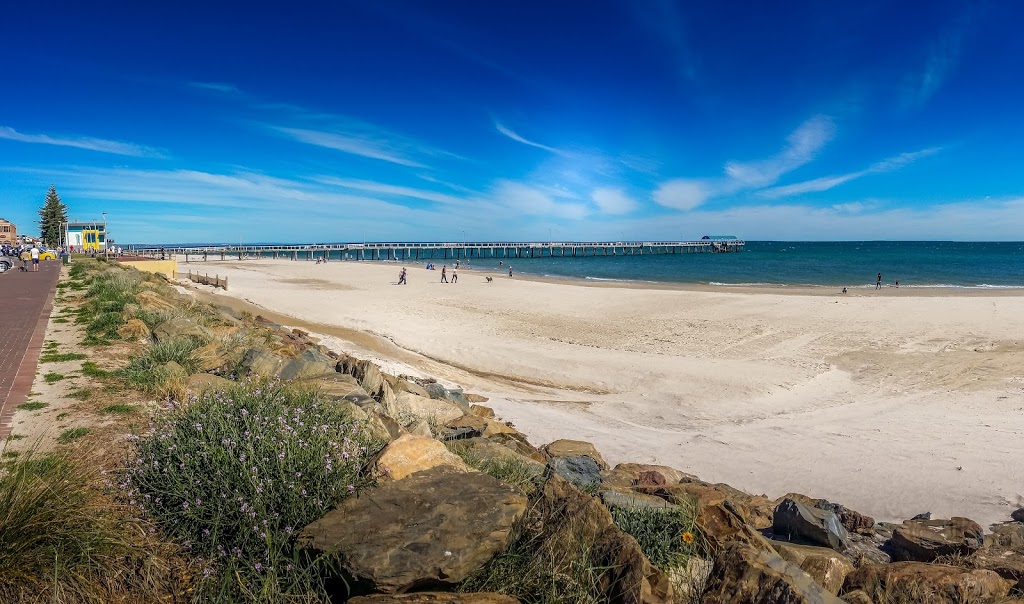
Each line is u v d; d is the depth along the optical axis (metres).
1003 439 11.08
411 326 23.62
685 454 10.16
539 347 20.02
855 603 3.86
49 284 21.62
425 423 6.96
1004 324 23.77
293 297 33.53
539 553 3.41
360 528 3.32
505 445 8.13
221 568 3.27
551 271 69.94
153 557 3.33
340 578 3.10
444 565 3.08
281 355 11.32
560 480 4.20
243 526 3.36
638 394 14.93
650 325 24.77
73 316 13.30
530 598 3.21
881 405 13.98
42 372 7.93
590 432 11.09
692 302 31.98
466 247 113.69
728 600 3.33
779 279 56.06
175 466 3.86
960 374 16.53
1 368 8.11
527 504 3.86
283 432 4.11
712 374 16.53
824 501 7.63
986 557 5.47
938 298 32.59
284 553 3.32
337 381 8.33
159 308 14.55
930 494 8.63
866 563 5.24
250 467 3.70
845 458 10.16
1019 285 47.44
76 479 3.70
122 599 3.08
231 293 34.56
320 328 22.58
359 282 47.16
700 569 3.92
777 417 13.05
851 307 29.06
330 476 3.82
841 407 13.91
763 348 20.41
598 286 44.44
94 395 6.80
